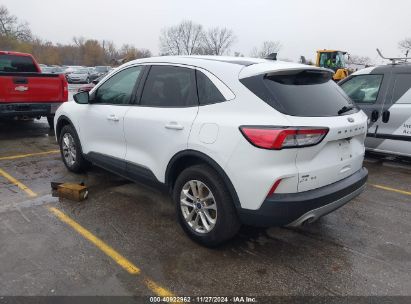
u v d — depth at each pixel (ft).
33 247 11.82
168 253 11.75
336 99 12.23
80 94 16.57
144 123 13.55
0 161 21.30
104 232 12.99
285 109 10.44
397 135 21.88
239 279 10.57
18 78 26.32
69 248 11.85
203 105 11.85
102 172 19.47
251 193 10.50
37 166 20.44
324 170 10.93
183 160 12.46
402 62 22.58
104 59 326.44
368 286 10.45
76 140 18.15
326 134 10.62
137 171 14.28
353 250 12.37
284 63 12.26
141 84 14.40
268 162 10.16
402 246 12.76
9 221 13.56
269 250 12.16
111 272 10.67
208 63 12.31
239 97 11.05
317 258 11.80
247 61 12.28
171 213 14.67
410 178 20.52
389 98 22.20
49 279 10.25
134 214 14.49
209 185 11.43
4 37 260.21
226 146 10.80
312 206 10.62
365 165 23.11
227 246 12.30
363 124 12.43
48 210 14.64
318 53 92.17
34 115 27.91
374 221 14.71
